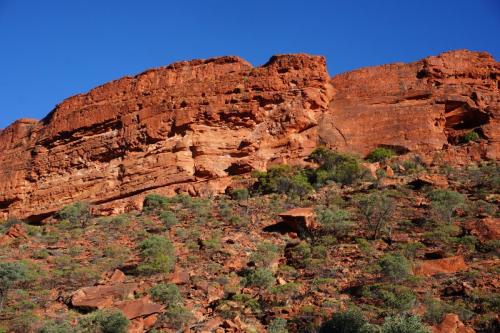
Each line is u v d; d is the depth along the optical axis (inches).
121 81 2422.5
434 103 1932.8
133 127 2201.0
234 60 2257.6
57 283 1144.8
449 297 886.4
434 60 2060.8
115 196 2046.0
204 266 1134.4
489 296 857.5
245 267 1114.7
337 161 1760.6
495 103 1913.1
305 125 1980.8
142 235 1432.1
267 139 1989.4
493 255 1045.2
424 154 1791.3
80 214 1882.4
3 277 1070.4
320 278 1010.1
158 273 1122.7
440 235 1143.6
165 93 2247.8
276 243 1242.6
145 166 2050.9
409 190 1471.5
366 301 893.8
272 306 921.5
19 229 1612.9
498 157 1690.5
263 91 2100.1
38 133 2573.8
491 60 2064.5
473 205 1322.6
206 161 1968.5
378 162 1769.2
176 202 1761.8
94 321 890.7
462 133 1851.6
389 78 2070.6
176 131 2100.1
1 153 2645.2
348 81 2114.9
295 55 2143.2
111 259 1262.3
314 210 1373.0
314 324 813.9
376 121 1930.4
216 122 2070.6
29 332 918.4
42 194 2281.0
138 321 888.9
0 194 2416.3
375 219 1294.3
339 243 1195.3
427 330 718.5
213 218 1507.1
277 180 1672.0
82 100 2492.6
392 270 952.9
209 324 858.1
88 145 2292.1
